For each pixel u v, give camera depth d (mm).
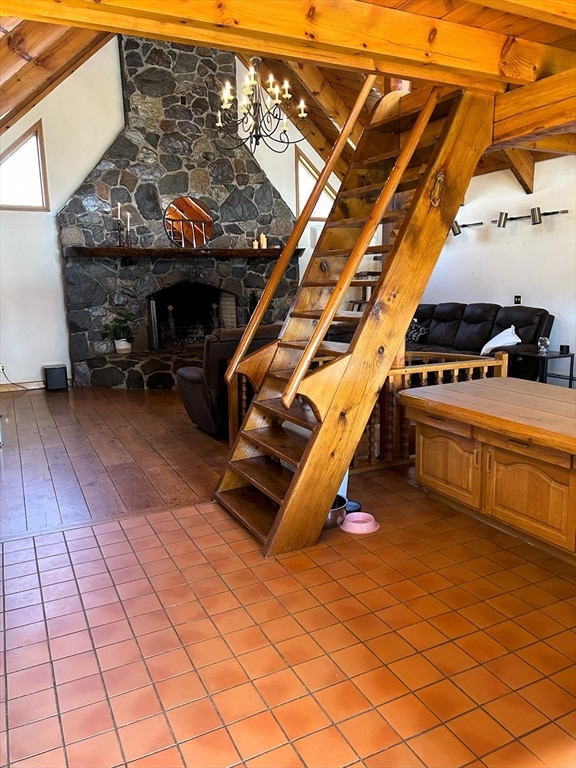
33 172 7172
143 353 7664
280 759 1680
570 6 2117
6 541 3121
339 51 2340
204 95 7902
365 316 2973
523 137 3006
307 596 2533
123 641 2248
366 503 3559
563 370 6727
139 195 7637
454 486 3357
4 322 7238
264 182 8438
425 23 2477
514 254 7188
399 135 3881
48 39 3479
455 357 4340
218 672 2061
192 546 3029
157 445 4922
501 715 1834
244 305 8500
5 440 5105
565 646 2172
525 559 2834
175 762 1681
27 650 2205
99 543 3086
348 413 2963
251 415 3637
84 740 1769
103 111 7461
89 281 7441
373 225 2865
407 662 2092
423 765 1648
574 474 2605
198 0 1951
